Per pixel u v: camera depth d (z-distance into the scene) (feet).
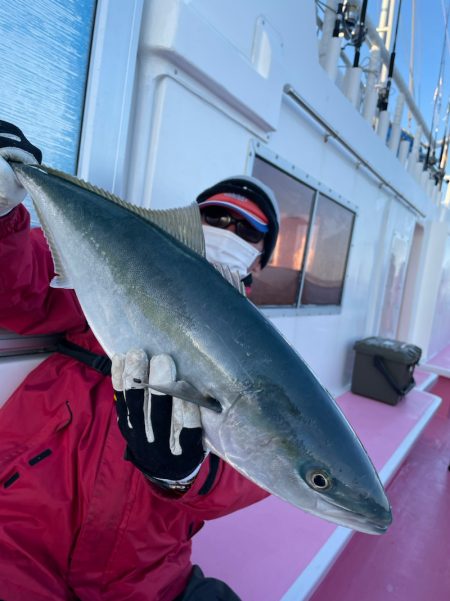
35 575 3.31
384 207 14.06
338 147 10.12
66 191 3.31
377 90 12.80
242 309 3.17
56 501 3.52
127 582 3.62
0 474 3.58
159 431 2.98
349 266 12.21
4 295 3.67
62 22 4.31
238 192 4.77
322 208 10.12
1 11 3.86
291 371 3.11
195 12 5.08
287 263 9.16
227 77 5.70
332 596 6.41
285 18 6.90
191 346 3.02
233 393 3.00
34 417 3.95
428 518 8.86
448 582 7.12
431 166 19.76
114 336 3.18
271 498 7.16
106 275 3.21
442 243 19.36
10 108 4.09
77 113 4.63
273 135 7.66
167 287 3.10
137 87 5.19
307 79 7.87
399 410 12.12
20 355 4.45
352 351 13.89
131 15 4.78
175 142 5.55
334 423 3.10
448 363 19.63
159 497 3.40
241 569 5.47
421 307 19.85
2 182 3.13
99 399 3.95
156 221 3.43
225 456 3.11
